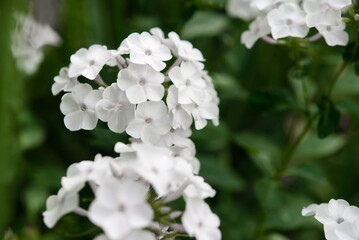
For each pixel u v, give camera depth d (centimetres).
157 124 40
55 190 59
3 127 53
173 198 36
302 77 49
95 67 41
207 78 44
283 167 52
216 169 57
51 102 64
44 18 67
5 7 52
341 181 65
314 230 62
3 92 53
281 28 44
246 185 66
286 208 55
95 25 62
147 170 34
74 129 41
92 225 41
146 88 40
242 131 68
